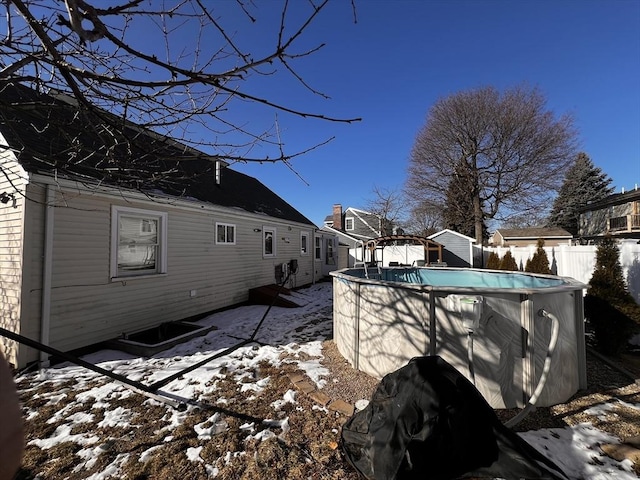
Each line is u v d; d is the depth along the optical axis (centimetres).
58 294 446
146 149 207
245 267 925
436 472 185
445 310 316
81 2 112
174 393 339
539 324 299
